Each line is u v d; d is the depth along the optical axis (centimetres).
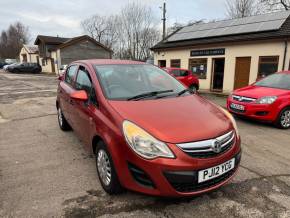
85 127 362
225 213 269
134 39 3759
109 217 262
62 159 406
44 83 1931
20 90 1431
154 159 245
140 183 257
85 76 400
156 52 1959
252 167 383
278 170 374
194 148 250
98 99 326
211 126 273
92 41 3606
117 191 293
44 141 495
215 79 1585
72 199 294
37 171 364
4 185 325
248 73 1386
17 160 404
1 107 880
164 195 249
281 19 1338
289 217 264
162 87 378
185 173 245
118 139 266
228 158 270
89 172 361
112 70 384
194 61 1672
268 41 1265
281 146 485
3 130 581
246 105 626
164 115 283
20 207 279
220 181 272
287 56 1209
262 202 290
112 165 279
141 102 316
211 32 1642
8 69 3531
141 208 277
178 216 264
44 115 742
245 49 1373
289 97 616
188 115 288
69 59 3472
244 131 586
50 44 3894
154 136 251
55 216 264
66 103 474
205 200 292
